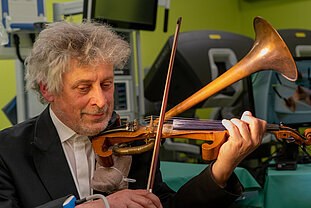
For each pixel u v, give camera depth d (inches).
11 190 40.6
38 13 66.9
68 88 38.7
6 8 65.3
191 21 142.6
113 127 42.4
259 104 64.6
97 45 38.9
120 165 44.3
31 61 40.9
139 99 84.7
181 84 80.0
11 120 102.7
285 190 51.8
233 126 40.1
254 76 63.4
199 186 44.6
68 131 43.4
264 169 57.0
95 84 38.6
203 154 41.1
